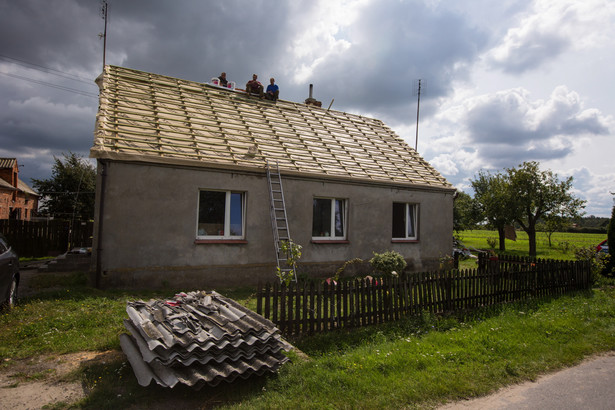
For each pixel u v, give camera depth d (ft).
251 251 35.99
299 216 39.06
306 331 20.48
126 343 16.01
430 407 13.38
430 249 49.34
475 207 110.73
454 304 27.63
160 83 44.88
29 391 13.69
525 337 21.24
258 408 12.53
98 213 29.73
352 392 13.78
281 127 47.65
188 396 13.42
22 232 54.70
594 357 19.36
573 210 82.17
